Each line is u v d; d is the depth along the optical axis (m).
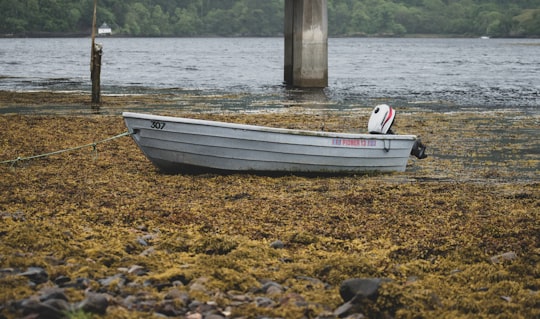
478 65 94.31
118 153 19.67
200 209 13.28
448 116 31.69
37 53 126.62
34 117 27.81
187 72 69.56
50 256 9.48
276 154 16.78
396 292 8.01
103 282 8.55
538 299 8.45
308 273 9.45
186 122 16.28
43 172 16.72
